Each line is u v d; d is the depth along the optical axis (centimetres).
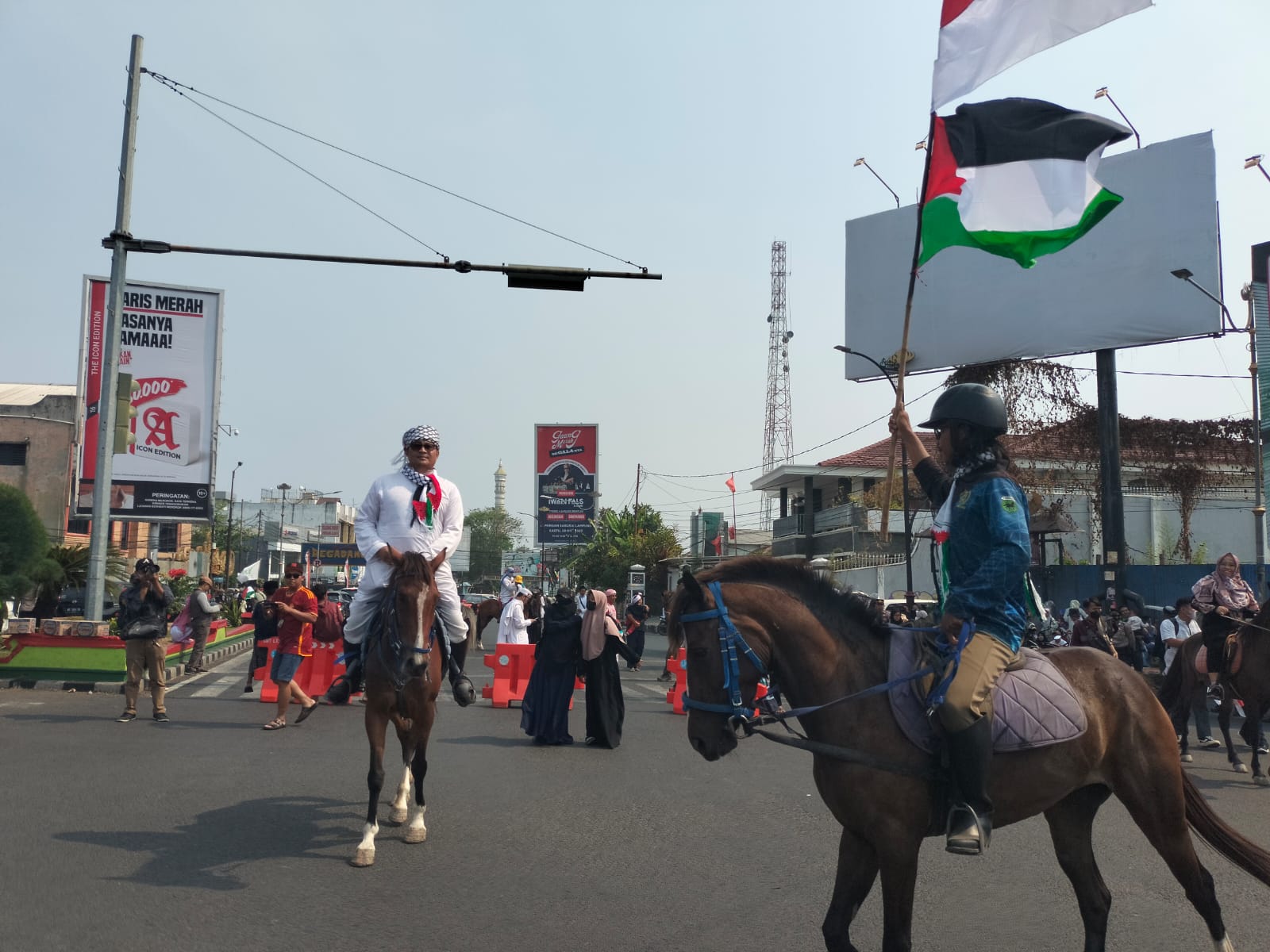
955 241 769
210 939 486
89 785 827
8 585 2041
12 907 520
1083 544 3161
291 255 1386
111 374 1584
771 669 440
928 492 475
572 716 1484
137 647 1234
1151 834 452
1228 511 3138
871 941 515
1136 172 2464
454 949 484
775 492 5456
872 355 2903
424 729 695
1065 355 2559
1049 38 624
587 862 647
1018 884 624
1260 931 537
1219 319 2331
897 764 406
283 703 1216
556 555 7956
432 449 756
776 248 6347
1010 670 438
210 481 2411
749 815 804
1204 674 1152
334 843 678
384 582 709
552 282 1380
